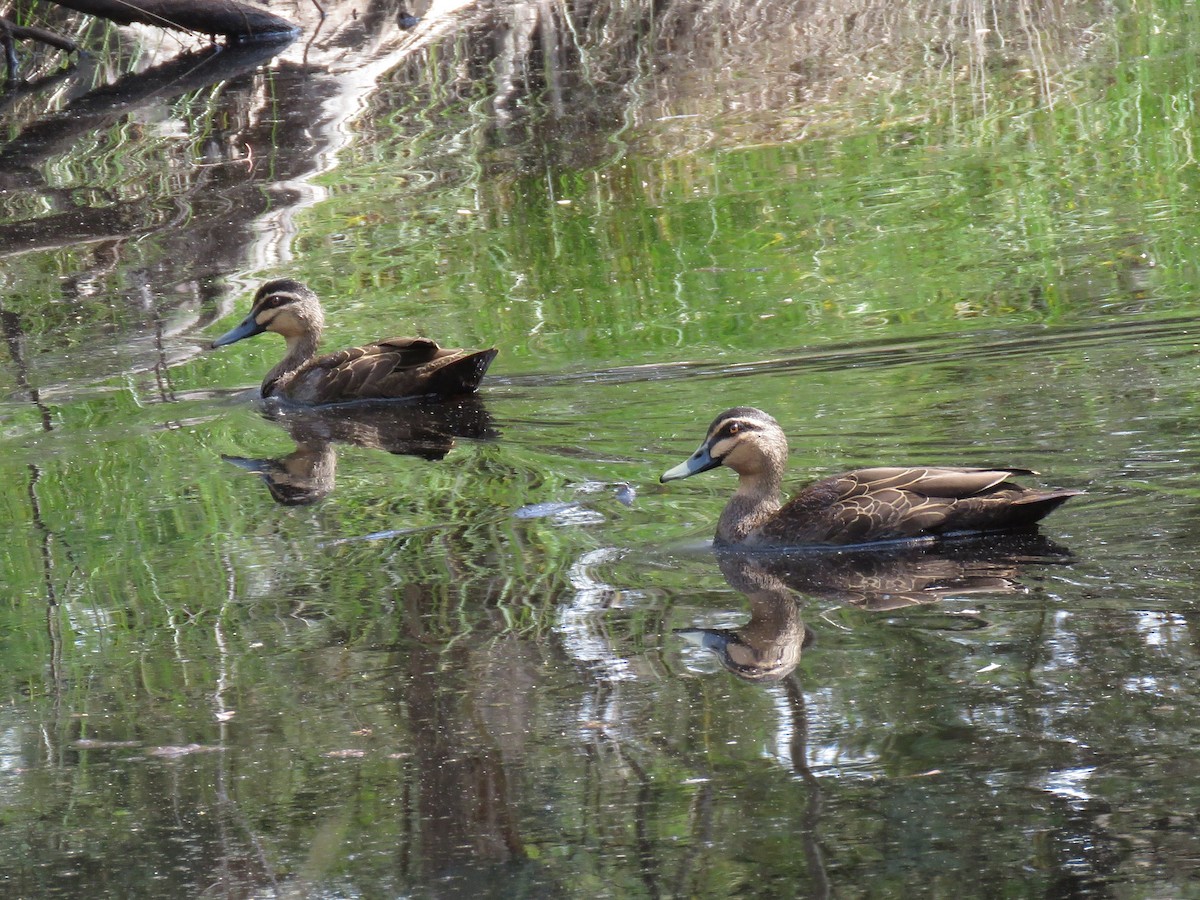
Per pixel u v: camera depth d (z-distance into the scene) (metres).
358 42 34.12
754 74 30.73
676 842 7.84
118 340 19.91
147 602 11.65
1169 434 13.51
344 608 11.25
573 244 22.48
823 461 13.77
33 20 34.81
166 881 7.90
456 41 33.75
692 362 17.17
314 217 24.31
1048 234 21.05
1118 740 8.48
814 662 9.78
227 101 30.64
